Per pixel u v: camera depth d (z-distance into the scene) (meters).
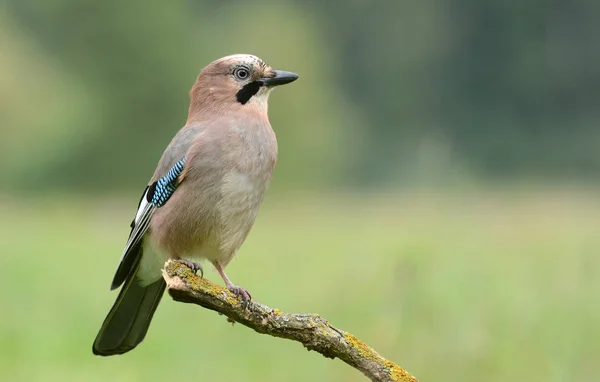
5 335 8.63
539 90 39.16
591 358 7.25
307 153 32.09
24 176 31.73
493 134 39.00
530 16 38.69
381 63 40.12
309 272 11.70
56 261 13.49
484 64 39.47
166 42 31.47
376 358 4.23
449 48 39.78
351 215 21.64
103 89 31.58
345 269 11.09
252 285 10.73
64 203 27.33
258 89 5.84
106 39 31.31
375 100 40.03
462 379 7.12
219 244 5.52
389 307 7.91
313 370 7.47
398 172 35.59
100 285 11.34
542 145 38.41
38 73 31.42
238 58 5.87
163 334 8.61
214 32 32.88
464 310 8.19
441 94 39.69
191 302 4.35
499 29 39.06
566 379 6.90
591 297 8.81
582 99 38.81
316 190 32.81
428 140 19.30
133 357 8.02
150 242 5.67
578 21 39.00
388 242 14.63
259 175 5.56
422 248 12.81
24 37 31.64
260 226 19.16
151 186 5.63
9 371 7.64
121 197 30.20
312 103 32.25
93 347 5.52
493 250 12.88
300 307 9.19
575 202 22.08
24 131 31.58
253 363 7.71
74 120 31.64
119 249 14.91
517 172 37.69
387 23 40.12
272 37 32.25
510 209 20.17
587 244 11.65
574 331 7.68
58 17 31.03
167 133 31.95
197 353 8.04
